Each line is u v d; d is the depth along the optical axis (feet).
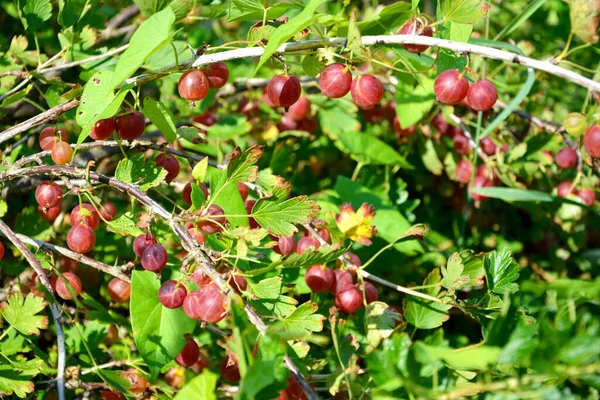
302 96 3.15
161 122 2.33
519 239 3.32
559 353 2.03
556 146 3.05
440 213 3.39
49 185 2.34
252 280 2.45
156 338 2.22
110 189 2.95
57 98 2.60
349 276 2.42
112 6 3.66
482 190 2.78
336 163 3.34
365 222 2.46
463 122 3.14
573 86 3.56
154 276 2.27
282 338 2.00
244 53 2.29
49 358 2.44
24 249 2.26
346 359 2.28
